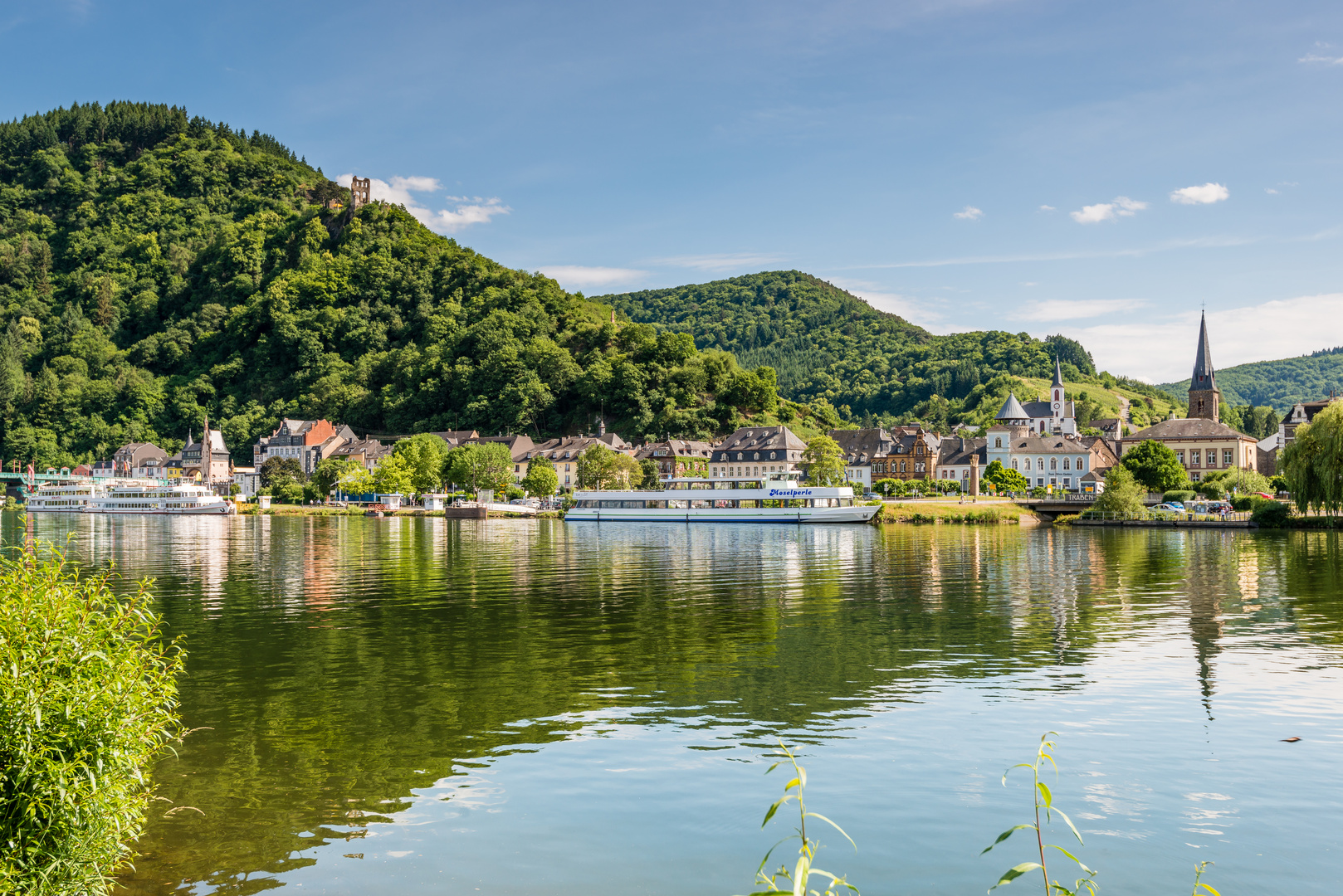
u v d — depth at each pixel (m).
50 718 13.56
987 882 15.89
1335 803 19.16
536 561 73.69
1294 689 28.23
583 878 16.28
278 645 36.47
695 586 55.53
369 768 21.73
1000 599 48.44
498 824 18.53
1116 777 20.72
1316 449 94.69
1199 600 47.34
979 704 26.81
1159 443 149.50
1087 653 33.94
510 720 25.52
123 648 15.11
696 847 17.42
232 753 22.83
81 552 84.38
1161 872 16.22
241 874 16.48
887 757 22.06
